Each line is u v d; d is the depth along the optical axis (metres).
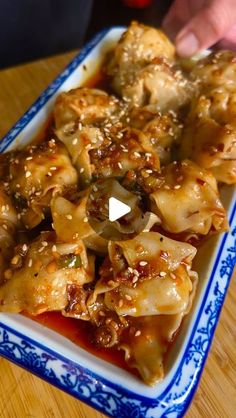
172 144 0.31
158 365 0.22
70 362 0.22
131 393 0.21
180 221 0.26
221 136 0.28
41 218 0.26
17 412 0.23
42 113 0.32
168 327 0.23
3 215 0.26
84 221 0.25
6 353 0.22
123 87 0.34
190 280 0.24
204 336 0.23
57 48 0.50
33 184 0.27
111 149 0.28
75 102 0.30
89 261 0.25
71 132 0.29
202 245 0.26
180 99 0.33
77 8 0.48
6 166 0.28
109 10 0.61
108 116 0.31
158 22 0.59
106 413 0.21
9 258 0.25
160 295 0.23
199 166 0.28
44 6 0.45
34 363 0.22
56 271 0.23
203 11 0.36
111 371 0.22
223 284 0.24
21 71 0.39
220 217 0.26
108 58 0.37
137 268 0.24
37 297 0.23
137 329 0.23
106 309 0.24
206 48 0.36
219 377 0.24
